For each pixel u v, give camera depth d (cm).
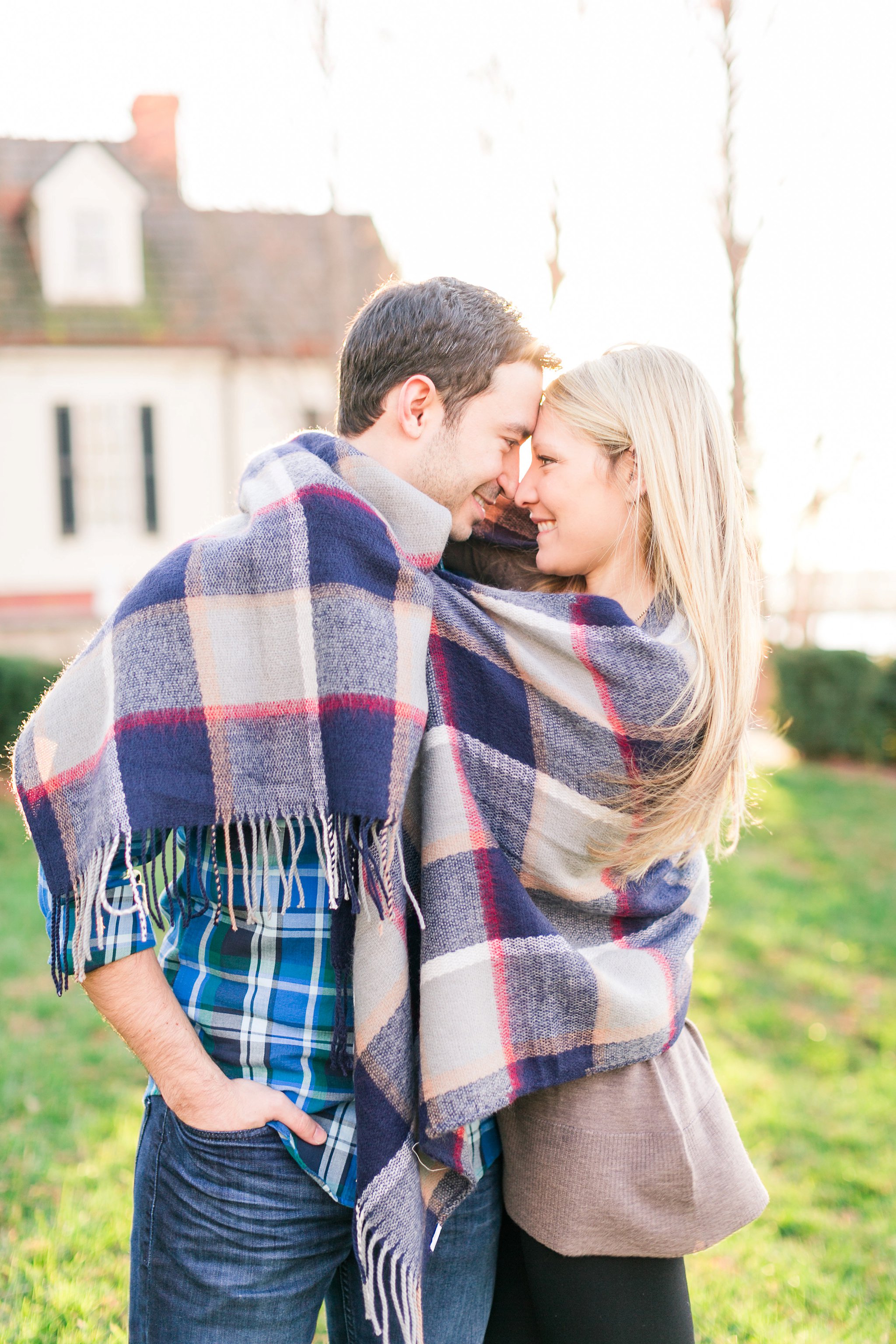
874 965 464
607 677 132
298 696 118
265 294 1222
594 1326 133
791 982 443
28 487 1413
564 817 132
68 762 119
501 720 132
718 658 137
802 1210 276
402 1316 119
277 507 123
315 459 130
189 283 1454
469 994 125
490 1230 141
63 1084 328
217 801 116
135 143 1579
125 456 1430
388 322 139
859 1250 262
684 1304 136
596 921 139
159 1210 126
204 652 117
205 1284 122
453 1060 123
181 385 1422
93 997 119
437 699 130
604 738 132
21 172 1496
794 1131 319
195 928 132
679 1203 133
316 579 119
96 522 1433
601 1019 129
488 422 140
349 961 126
